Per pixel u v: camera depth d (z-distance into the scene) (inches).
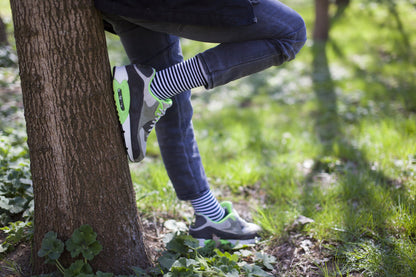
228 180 127.6
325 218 93.6
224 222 84.7
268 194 119.6
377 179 120.5
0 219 82.5
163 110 67.5
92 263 67.7
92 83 63.1
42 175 65.3
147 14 60.6
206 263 70.2
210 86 66.1
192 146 82.0
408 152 139.8
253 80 299.3
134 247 71.4
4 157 102.7
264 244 89.0
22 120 151.3
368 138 165.0
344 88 264.8
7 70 162.1
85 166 64.7
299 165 146.5
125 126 66.7
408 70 297.1
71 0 59.4
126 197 69.9
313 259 81.8
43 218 67.0
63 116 62.5
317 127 198.8
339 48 369.7
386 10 510.6
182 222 91.7
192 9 60.4
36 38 59.6
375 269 74.5
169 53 73.7
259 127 197.2
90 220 66.6
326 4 385.7
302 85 284.7
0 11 176.9
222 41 66.0
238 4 60.4
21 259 74.0
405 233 85.6
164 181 116.0
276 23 64.5
